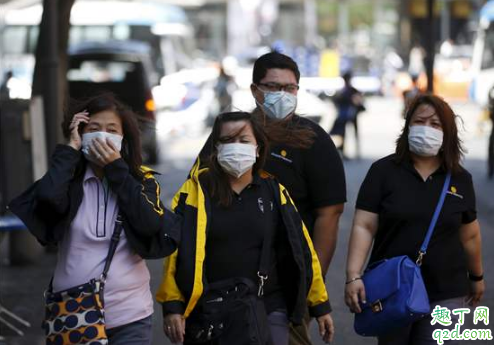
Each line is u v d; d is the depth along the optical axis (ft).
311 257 36.01
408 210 37.86
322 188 39.01
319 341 54.13
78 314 33.04
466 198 38.29
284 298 35.81
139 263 34.42
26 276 71.26
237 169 34.47
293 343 38.11
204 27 370.12
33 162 70.54
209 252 34.65
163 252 34.04
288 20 460.14
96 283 33.32
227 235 34.55
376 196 38.70
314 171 38.86
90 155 33.81
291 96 38.70
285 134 38.37
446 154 38.09
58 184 33.01
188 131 184.65
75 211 33.86
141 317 34.22
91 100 34.60
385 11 518.37
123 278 33.78
